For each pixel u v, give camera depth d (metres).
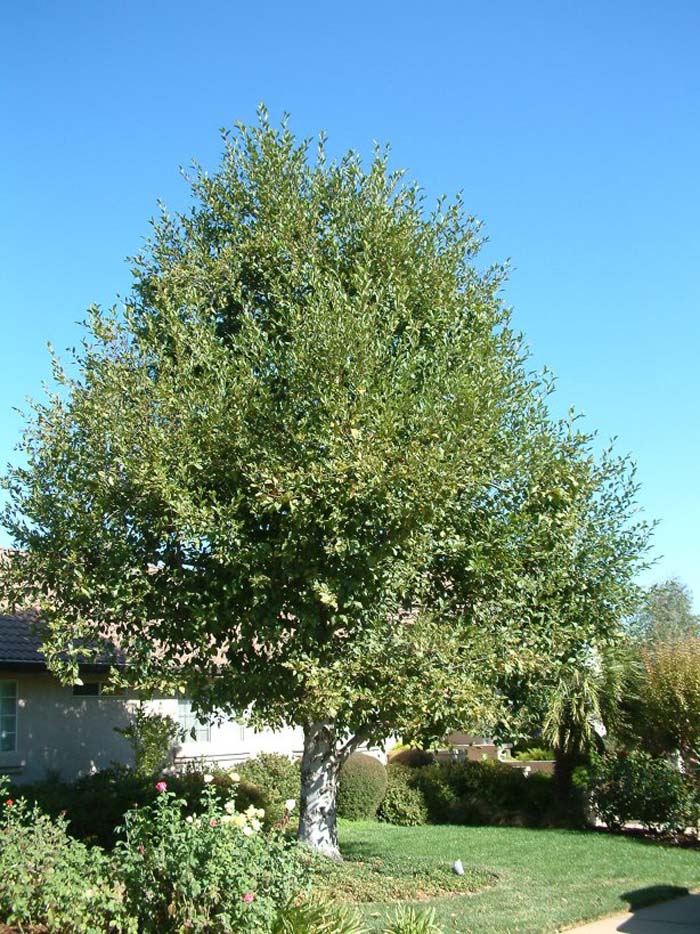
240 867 7.15
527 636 11.09
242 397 9.81
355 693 9.59
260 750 19.81
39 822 7.89
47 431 10.16
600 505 12.38
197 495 9.68
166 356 10.70
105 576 9.84
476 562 10.63
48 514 9.94
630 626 14.87
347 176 11.86
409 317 10.93
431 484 9.25
